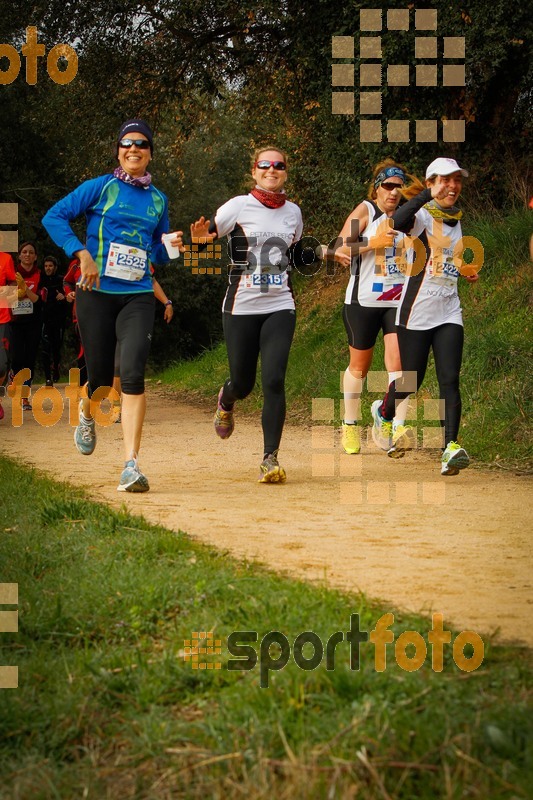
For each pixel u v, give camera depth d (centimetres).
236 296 1093
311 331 2445
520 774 354
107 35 2656
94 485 1068
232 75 2683
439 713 397
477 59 2000
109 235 1028
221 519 862
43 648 508
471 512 899
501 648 493
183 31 2578
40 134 3266
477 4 2002
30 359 2106
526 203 2067
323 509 915
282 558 708
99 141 2867
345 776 360
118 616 552
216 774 379
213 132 3048
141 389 1028
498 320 1709
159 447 1462
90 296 1045
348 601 575
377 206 1204
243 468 1223
